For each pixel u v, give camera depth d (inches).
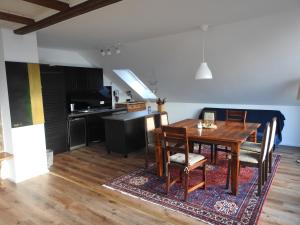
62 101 194.9
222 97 221.6
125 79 263.1
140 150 196.7
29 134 142.2
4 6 101.4
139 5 102.3
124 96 293.0
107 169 156.2
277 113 195.8
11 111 132.3
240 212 100.7
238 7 108.5
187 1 99.0
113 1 87.3
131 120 183.8
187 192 110.8
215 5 105.0
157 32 152.3
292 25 126.0
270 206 104.6
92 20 124.0
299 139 196.2
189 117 255.0
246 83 189.2
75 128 206.8
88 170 155.0
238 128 139.3
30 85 139.9
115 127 182.4
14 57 132.9
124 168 157.2
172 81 224.1
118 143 182.5
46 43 185.9
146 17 120.2
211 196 115.1
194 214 100.7
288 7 110.3
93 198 116.9
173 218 98.3
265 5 107.0
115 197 117.5
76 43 186.5
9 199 117.7
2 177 141.1
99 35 159.0
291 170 144.4
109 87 265.6
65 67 211.0
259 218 96.0
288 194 114.7
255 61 162.1
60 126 194.7
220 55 167.0
